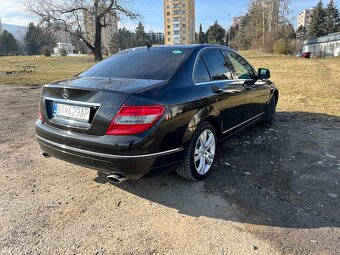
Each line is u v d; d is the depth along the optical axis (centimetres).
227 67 437
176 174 382
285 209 306
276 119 672
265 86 553
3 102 895
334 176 381
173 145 307
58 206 311
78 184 358
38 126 344
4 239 260
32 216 293
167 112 295
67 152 311
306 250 248
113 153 282
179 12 10050
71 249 249
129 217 294
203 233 270
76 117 306
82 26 3606
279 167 407
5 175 379
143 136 280
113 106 283
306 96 965
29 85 1355
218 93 380
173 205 314
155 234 269
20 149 473
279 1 5391
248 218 291
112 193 338
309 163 421
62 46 9156
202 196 331
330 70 1895
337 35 5019
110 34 9025
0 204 312
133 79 331
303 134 555
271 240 260
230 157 442
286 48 4388
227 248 251
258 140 520
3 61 3900
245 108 473
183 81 337
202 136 359
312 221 287
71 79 358
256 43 5759
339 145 495
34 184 356
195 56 376
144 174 293
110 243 257
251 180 370
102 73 368
